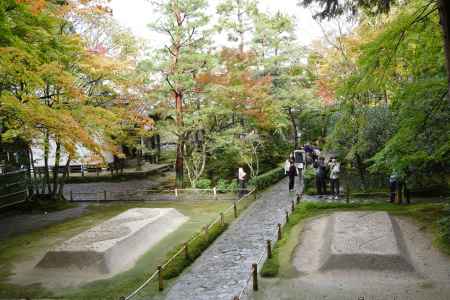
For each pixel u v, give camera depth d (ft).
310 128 105.50
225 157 93.25
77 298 30.40
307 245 38.06
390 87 29.86
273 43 92.63
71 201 73.10
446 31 20.25
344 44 66.08
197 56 70.08
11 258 41.16
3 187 66.54
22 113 41.19
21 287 33.09
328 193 63.52
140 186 88.43
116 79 62.69
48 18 37.88
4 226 56.75
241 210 58.13
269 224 48.62
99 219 57.72
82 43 52.90
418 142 37.47
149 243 43.01
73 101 56.59
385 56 24.18
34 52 33.45
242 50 94.02
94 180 98.27
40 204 68.28
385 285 29.07
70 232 50.93
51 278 34.63
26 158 73.56
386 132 53.72
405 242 36.47
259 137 84.02
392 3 28.35
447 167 48.08
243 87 71.87
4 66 34.88
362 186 64.75
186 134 77.36
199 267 36.04
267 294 29.01
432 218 42.63
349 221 41.22
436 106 30.86
